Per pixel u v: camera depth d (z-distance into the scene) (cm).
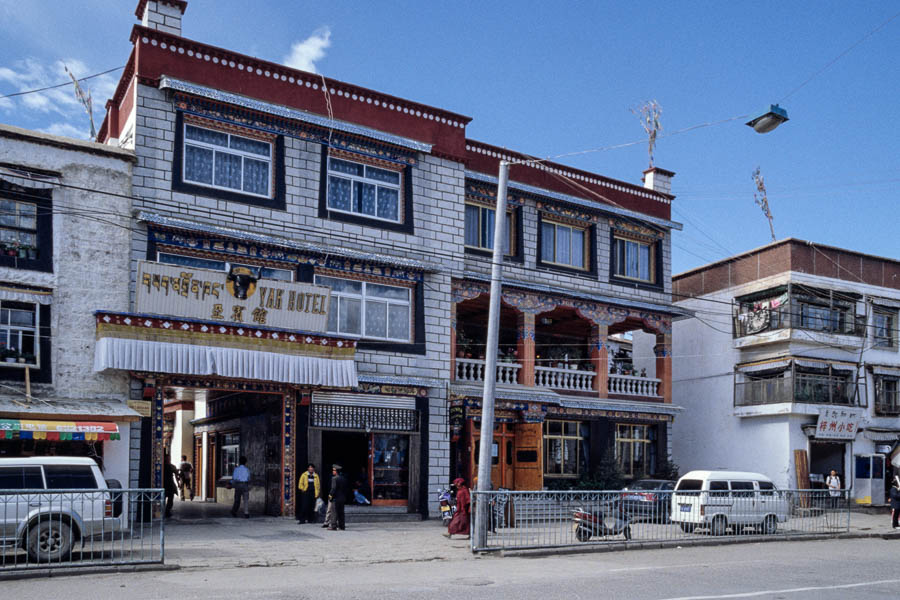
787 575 1470
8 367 1942
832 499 2373
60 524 1427
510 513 1809
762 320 3419
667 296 3303
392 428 2500
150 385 2095
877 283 3647
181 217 2191
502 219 1931
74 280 2047
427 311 2606
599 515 1917
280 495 2314
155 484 2080
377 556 1683
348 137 2502
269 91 2372
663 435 3247
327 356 2311
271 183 2362
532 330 2906
